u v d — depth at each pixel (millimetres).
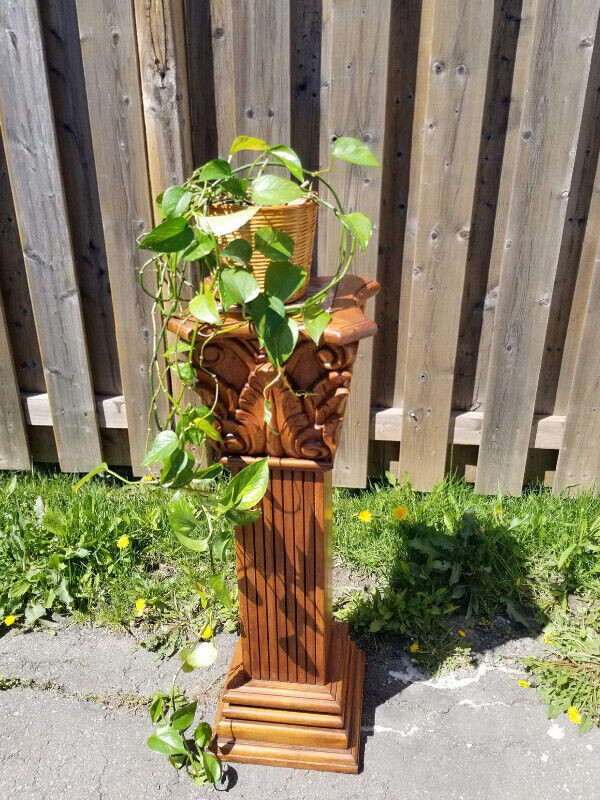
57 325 2691
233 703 1817
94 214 2592
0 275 2727
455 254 2445
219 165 1264
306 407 1439
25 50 2291
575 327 2607
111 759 1835
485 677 2057
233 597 2318
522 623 2246
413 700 1987
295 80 2338
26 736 1899
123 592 2330
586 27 2115
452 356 2598
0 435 2939
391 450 2898
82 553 2381
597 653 2078
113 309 2750
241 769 1800
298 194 1248
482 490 2820
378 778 1771
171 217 1284
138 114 2328
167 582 2383
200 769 1773
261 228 1272
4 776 1790
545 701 1970
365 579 2445
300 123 2395
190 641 2197
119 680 2076
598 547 2410
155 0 2164
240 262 1327
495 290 2574
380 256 2568
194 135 2457
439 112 2266
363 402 2695
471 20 2139
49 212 2508
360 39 2205
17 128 2391
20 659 2148
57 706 1990
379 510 2668
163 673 2096
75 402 2828
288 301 1478
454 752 1836
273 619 1729
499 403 2656
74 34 2328
